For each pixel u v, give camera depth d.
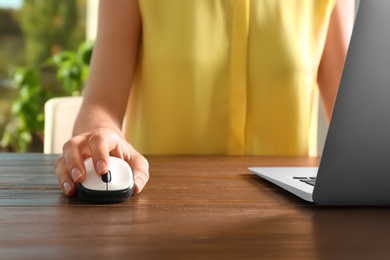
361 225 0.57
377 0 0.57
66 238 0.51
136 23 1.41
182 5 1.39
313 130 1.51
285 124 1.41
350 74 0.59
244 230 0.55
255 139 1.41
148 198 0.71
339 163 0.63
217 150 1.41
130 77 1.37
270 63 1.39
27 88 3.59
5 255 0.45
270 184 0.84
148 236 0.52
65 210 0.63
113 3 1.39
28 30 4.50
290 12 1.42
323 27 1.44
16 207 0.64
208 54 1.39
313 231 0.55
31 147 3.64
